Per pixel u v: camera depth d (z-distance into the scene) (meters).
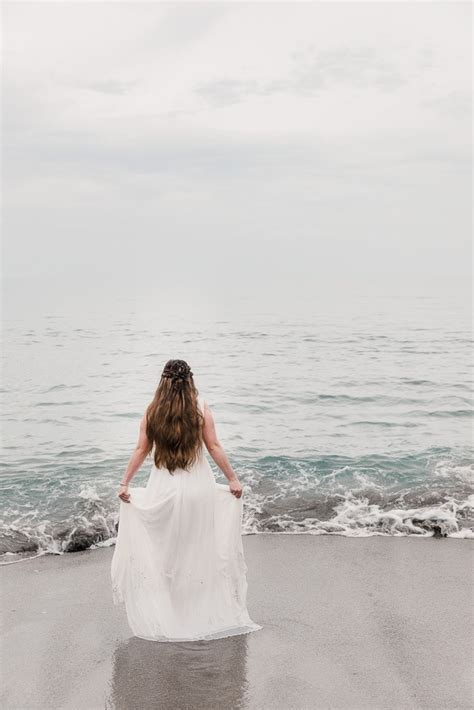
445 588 5.74
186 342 25.34
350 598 5.55
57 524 7.27
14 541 6.89
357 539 6.95
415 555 6.51
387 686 4.18
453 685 4.20
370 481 8.61
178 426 4.96
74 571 6.23
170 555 4.96
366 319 34.44
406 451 10.10
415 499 7.93
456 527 7.16
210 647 4.72
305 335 27.12
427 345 23.62
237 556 5.12
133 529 5.02
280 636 4.88
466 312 38.75
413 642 4.77
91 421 12.62
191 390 5.07
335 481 8.62
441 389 15.53
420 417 12.70
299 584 5.85
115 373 18.34
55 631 5.01
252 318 35.88
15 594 5.71
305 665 4.46
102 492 8.28
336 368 18.86
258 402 14.29
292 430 11.69
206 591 5.03
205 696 4.09
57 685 4.24
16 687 4.22
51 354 22.25
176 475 5.02
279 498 8.05
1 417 12.98
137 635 4.92
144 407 13.94
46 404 14.29
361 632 4.93
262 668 4.43
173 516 4.93
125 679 4.30
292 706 3.97
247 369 18.86
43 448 10.55
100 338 26.80
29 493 8.27
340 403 14.12
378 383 16.41
